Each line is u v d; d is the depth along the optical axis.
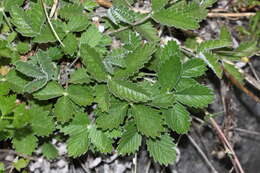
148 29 0.44
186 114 0.42
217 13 0.50
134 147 0.42
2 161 0.45
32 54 0.44
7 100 0.38
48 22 0.42
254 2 0.50
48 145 0.44
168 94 0.41
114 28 0.45
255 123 0.54
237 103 0.53
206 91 0.41
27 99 0.43
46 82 0.40
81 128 0.42
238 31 0.52
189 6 0.44
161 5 0.42
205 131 0.51
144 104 0.41
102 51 0.42
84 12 0.46
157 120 0.41
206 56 0.43
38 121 0.41
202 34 0.50
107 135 0.42
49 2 0.44
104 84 0.41
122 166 0.47
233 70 0.46
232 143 0.52
